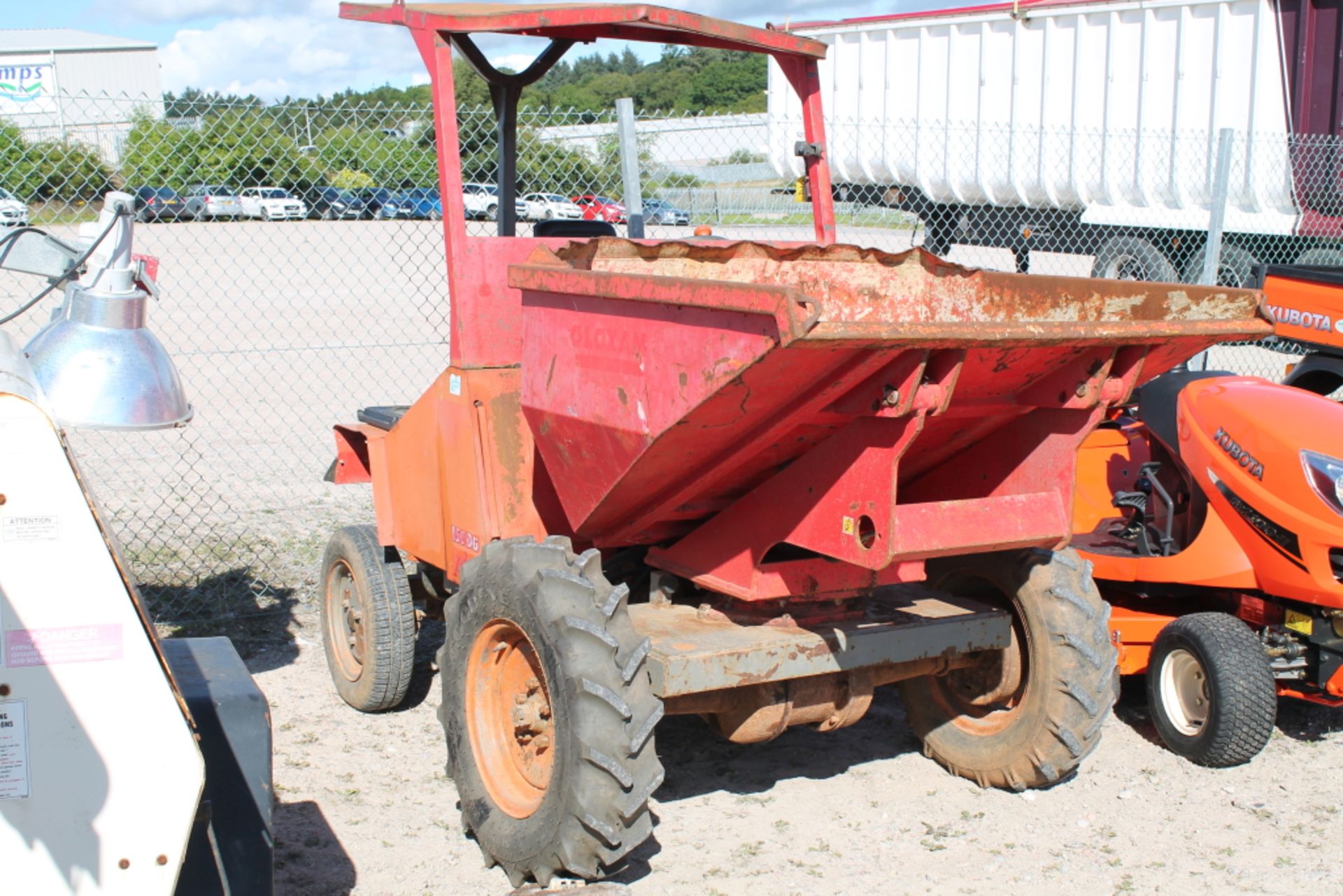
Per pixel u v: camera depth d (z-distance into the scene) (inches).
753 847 151.6
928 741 176.4
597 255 158.6
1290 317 240.5
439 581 195.6
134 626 89.7
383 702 190.9
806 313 105.2
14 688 87.0
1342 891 143.0
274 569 261.4
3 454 85.5
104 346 105.0
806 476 133.3
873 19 556.1
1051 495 139.9
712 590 150.9
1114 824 159.3
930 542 129.2
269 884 109.2
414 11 162.1
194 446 368.2
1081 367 134.8
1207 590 189.8
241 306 609.0
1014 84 512.4
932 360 119.6
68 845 89.5
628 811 125.0
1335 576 166.6
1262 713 169.0
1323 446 167.8
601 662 126.8
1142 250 495.2
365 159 300.8
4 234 108.1
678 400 122.7
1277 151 446.9
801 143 189.3
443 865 146.3
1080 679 154.6
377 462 185.6
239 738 108.0
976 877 144.9
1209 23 454.0
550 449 147.3
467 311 157.5
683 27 159.5
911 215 635.5
